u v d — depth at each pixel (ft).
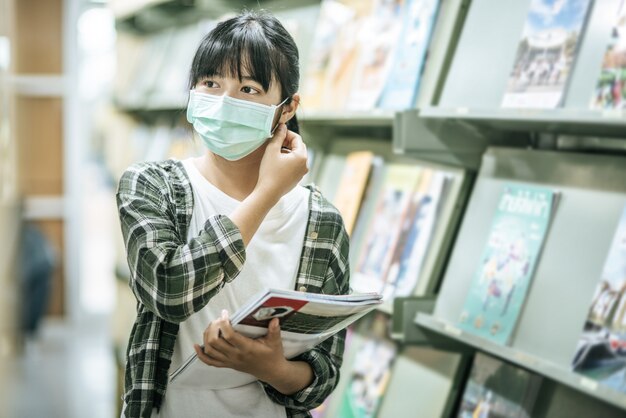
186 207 5.04
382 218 9.34
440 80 8.30
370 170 9.86
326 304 4.49
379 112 8.38
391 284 8.75
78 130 22.88
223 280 4.66
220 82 5.00
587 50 6.57
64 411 16.03
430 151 7.98
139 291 4.70
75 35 22.52
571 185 6.97
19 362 17.72
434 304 8.08
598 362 5.96
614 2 6.39
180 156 14.43
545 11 7.04
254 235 5.07
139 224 4.72
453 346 8.16
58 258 23.34
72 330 23.40
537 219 7.09
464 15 8.31
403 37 8.88
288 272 5.15
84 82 23.62
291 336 4.79
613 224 6.44
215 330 4.54
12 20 13.21
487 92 7.68
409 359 8.77
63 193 23.06
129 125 19.88
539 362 6.34
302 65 11.30
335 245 5.32
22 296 19.48
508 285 7.12
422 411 8.23
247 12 5.35
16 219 16.07
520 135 8.25
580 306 6.44
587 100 6.43
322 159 11.23
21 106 22.09
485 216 7.79
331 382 5.28
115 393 17.46
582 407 6.66
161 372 4.99
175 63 16.14
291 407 5.23
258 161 5.20
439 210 8.48
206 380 4.94
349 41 9.95
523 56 7.13
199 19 15.70
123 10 18.31
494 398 7.29
